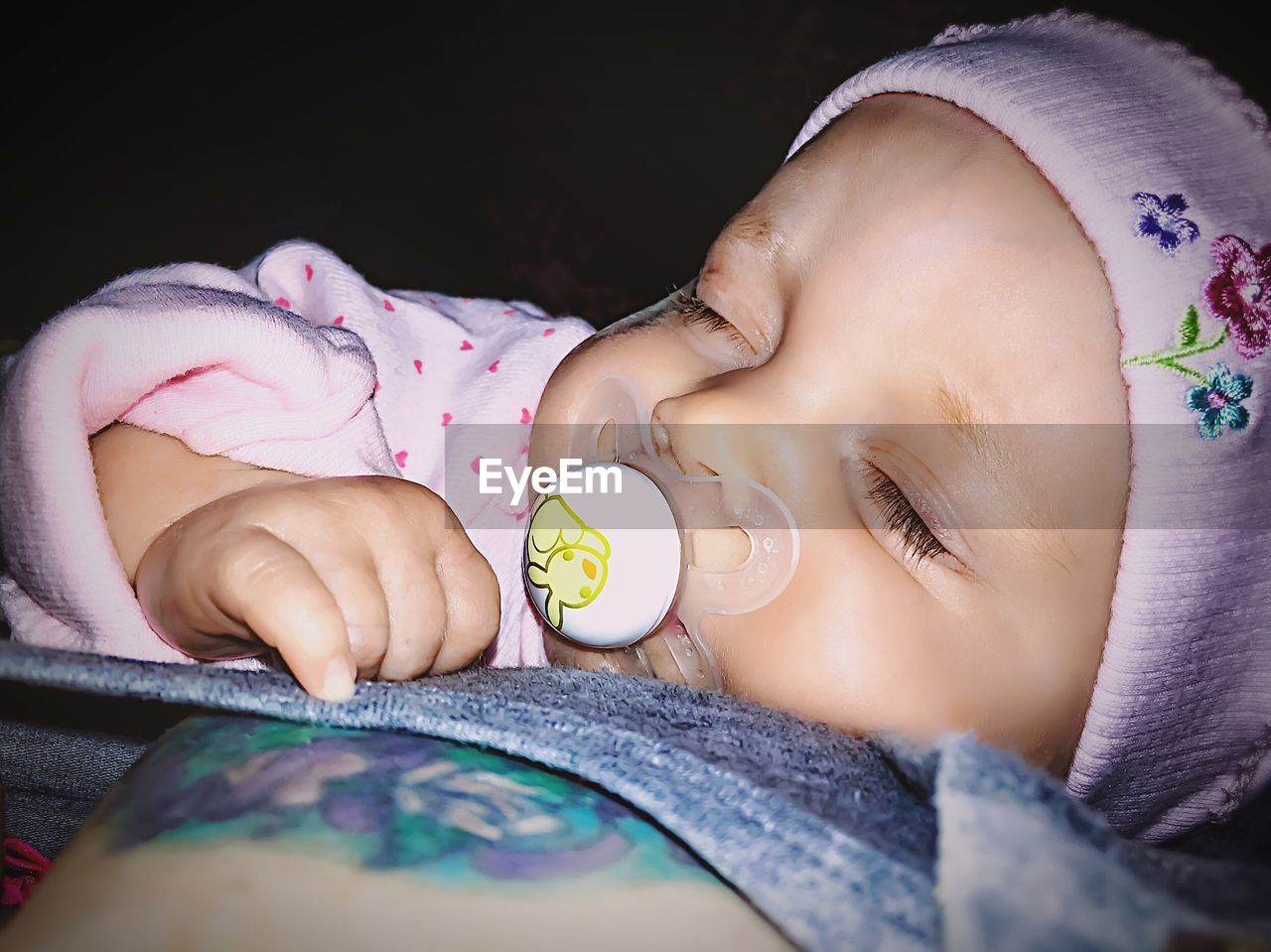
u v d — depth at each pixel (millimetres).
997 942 76
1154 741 163
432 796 90
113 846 81
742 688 153
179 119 345
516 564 188
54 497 138
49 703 196
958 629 147
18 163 326
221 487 150
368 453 171
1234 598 155
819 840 88
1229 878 84
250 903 75
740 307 167
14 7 344
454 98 368
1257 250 151
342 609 115
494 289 340
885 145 160
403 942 75
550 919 79
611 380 172
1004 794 86
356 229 339
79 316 148
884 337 148
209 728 99
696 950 80
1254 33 301
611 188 359
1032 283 145
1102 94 159
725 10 381
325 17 371
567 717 104
